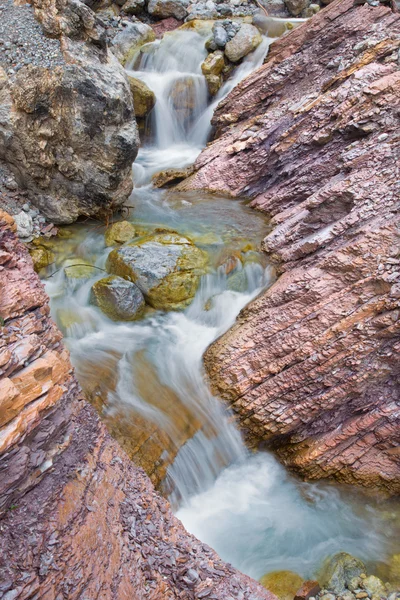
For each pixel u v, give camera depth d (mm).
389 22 9523
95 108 7668
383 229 6652
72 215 8422
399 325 6051
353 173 7703
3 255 4625
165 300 7445
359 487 6457
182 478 6168
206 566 4566
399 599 5254
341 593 5348
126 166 8391
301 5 14953
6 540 3775
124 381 6523
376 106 8242
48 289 7523
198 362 7066
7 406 3750
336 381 6367
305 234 7922
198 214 9320
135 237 8352
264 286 7793
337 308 6504
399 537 5996
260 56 13039
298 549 5801
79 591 3879
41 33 7742
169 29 14867
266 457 6852
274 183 9688
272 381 6613
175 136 12648
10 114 7457
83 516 4262
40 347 4348
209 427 6590
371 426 6340
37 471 4152
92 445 4840
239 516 6133
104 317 7320
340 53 9875
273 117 10141
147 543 4551
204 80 12711
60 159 7926
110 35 13891
